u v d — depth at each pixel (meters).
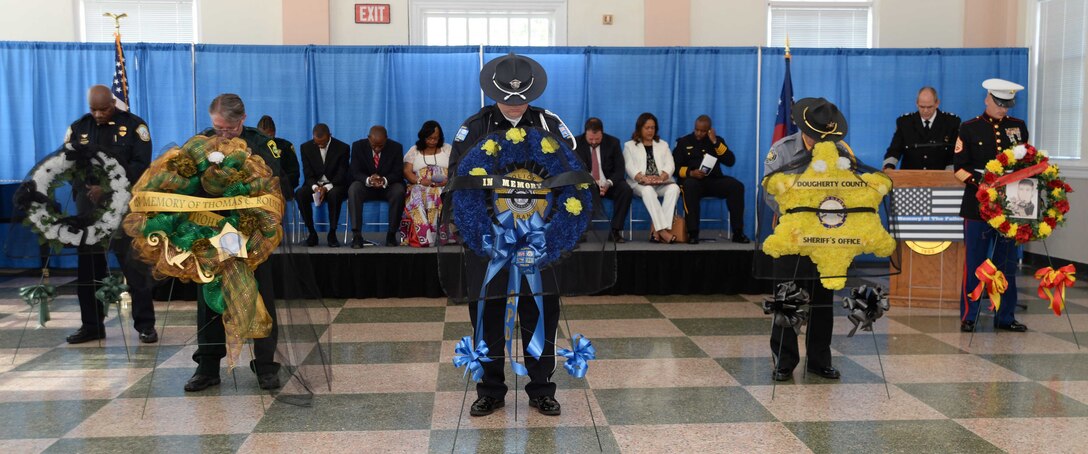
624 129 8.17
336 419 3.76
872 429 3.60
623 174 7.57
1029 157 5.16
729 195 7.57
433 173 7.34
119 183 4.65
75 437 3.53
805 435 3.53
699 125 7.78
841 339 5.34
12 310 6.43
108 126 4.89
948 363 4.72
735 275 7.21
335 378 4.45
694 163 7.75
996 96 5.53
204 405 3.97
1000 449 3.36
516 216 3.38
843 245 3.84
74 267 6.84
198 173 3.65
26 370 4.64
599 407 3.92
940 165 6.96
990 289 4.98
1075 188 8.01
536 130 3.38
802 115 3.92
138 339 5.41
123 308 5.59
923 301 6.52
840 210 3.84
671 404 3.97
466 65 8.09
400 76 8.09
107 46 7.94
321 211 8.17
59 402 4.04
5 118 8.02
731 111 8.20
